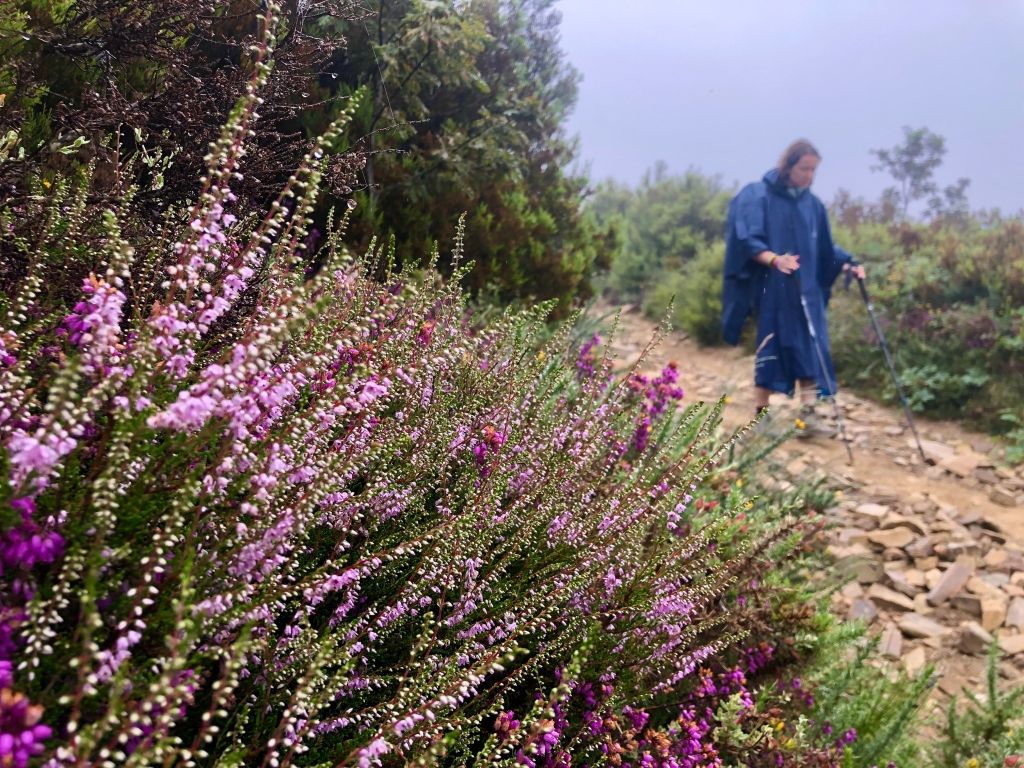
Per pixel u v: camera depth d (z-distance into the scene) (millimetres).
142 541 1264
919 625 4461
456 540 1685
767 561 3010
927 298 10297
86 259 1827
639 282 15641
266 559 1359
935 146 28672
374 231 4465
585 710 2006
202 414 1158
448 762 1688
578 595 2064
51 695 1045
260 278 2049
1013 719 3154
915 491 6359
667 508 2312
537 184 7102
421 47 4895
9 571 1084
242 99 1399
